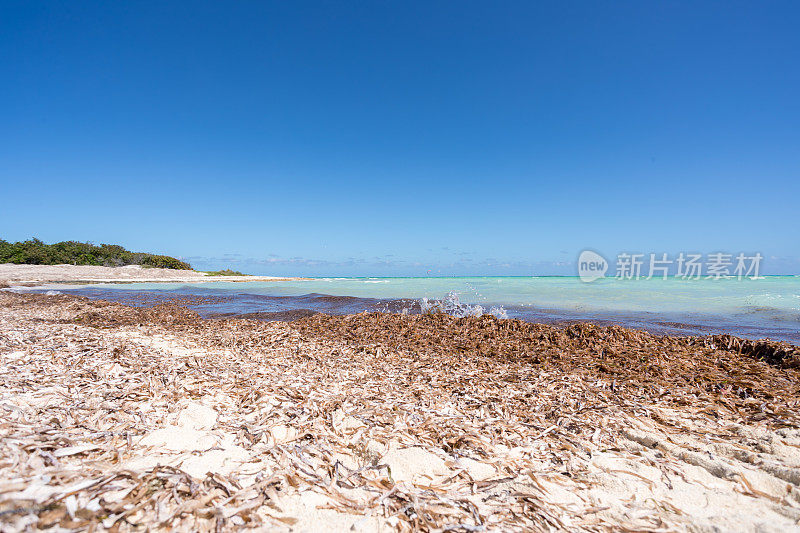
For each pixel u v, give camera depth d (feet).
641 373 16.34
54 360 14.66
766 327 26.71
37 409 9.08
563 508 6.74
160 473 6.46
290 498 6.48
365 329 26.73
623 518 6.47
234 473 7.20
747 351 19.29
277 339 23.66
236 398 11.97
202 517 5.53
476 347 21.74
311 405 11.47
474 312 35.12
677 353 19.20
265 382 13.76
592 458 8.79
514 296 51.03
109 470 6.49
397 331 26.03
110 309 36.99
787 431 9.99
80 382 12.05
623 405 12.37
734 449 9.02
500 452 8.95
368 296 56.70
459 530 5.97
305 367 16.98
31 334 19.72
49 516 4.79
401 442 9.21
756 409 12.14
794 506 6.69
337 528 5.75
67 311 35.24
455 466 8.13
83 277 96.48
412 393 13.25
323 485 7.09
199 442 8.50
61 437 7.32
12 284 76.07
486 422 10.72
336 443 9.22
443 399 12.64
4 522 4.48
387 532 5.79
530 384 14.61
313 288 78.33
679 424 10.82
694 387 14.53
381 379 15.20
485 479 7.66
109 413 9.47
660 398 13.20
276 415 10.59
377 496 6.81
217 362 16.74
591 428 10.48
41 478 5.64
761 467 8.16
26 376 12.17
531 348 21.15
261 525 5.55
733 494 7.23
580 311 36.09
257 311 40.96
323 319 30.07
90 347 17.40
